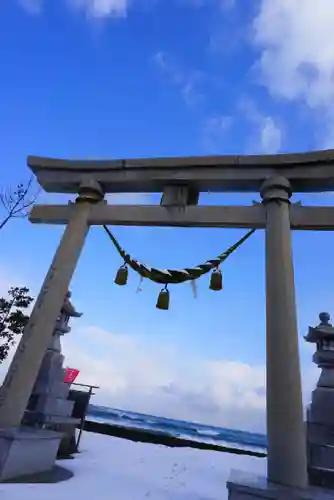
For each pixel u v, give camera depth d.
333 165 6.25
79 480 5.57
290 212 6.26
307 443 5.07
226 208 6.62
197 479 6.95
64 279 6.44
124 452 9.59
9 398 5.48
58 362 7.57
